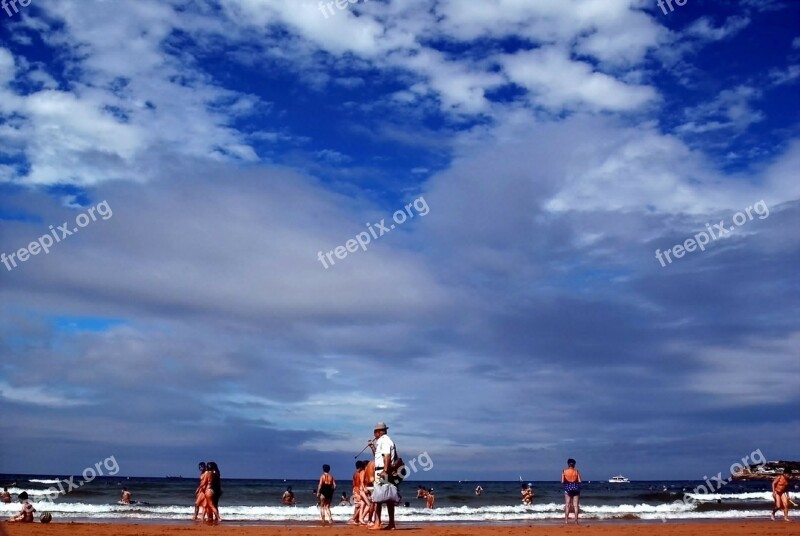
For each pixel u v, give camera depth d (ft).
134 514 108.37
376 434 52.26
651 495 201.46
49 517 69.10
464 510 126.93
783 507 80.02
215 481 69.56
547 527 65.16
